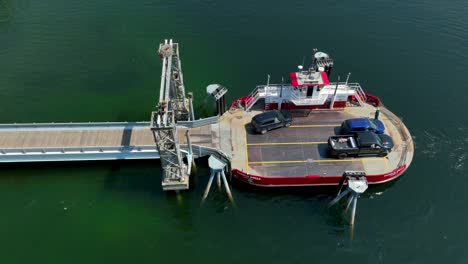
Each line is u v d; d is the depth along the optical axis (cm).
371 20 6278
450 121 4662
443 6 6512
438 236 3578
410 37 5922
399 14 6384
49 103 5022
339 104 4578
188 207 3862
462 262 3384
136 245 3544
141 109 4953
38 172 4162
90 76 5431
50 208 3850
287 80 5303
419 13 6378
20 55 5703
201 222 3728
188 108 4616
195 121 4334
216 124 4406
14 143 4109
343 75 5306
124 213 3806
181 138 4228
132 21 6338
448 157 4256
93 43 5931
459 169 4134
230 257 3459
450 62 5494
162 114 3406
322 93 4425
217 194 3966
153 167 4225
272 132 4303
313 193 3941
